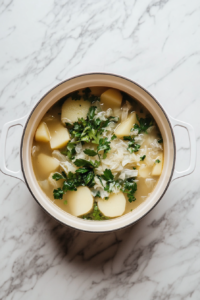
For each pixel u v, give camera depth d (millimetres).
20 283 610
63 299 606
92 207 559
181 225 619
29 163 550
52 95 554
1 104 629
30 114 532
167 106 627
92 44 635
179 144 624
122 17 639
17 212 620
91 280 611
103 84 563
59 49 636
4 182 622
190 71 631
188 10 641
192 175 625
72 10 642
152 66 631
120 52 632
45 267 613
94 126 564
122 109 573
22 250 615
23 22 642
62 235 619
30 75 634
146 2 640
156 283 611
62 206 562
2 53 639
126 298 607
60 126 570
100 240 620
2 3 644
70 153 564
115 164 563
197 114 626
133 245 618
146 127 570
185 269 612
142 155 566
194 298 606
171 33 636
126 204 561
